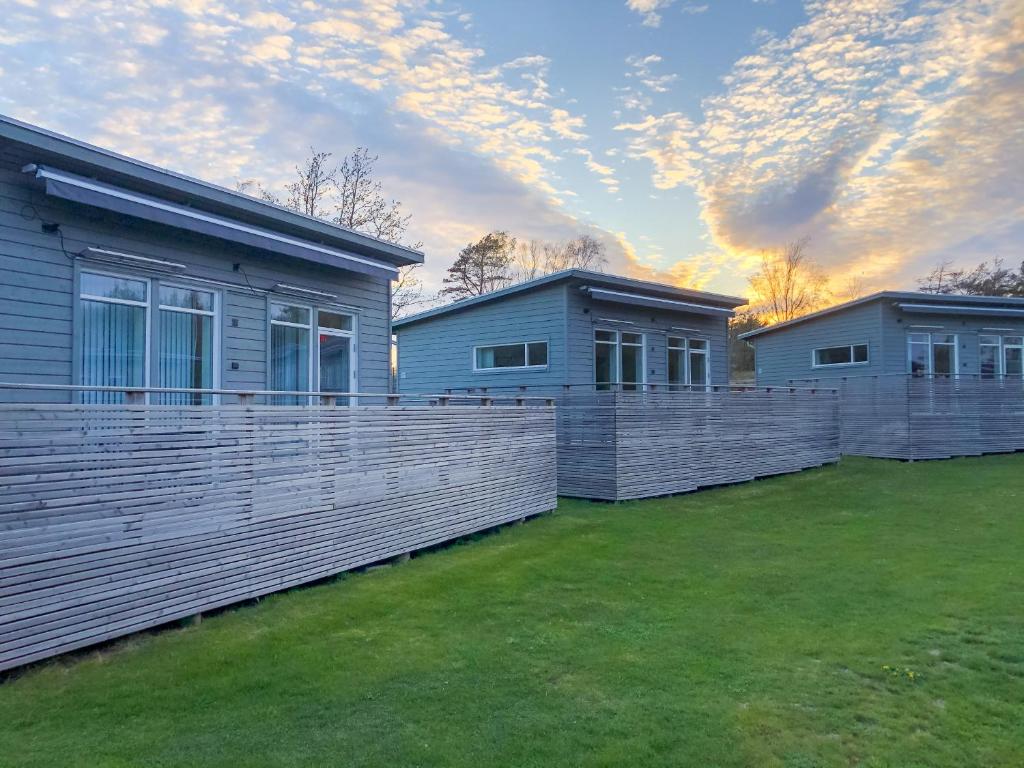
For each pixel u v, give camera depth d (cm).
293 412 554
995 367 1877
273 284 845
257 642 436
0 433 364
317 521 573
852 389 1620
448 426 745
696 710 335
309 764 285
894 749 296
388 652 420
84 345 648
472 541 770
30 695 354
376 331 1006
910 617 472
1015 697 347
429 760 288
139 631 441
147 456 440
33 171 583
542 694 356
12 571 367
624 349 1388
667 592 550
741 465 1234
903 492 1070
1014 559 631
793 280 3981
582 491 1076
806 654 409
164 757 290
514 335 1364
